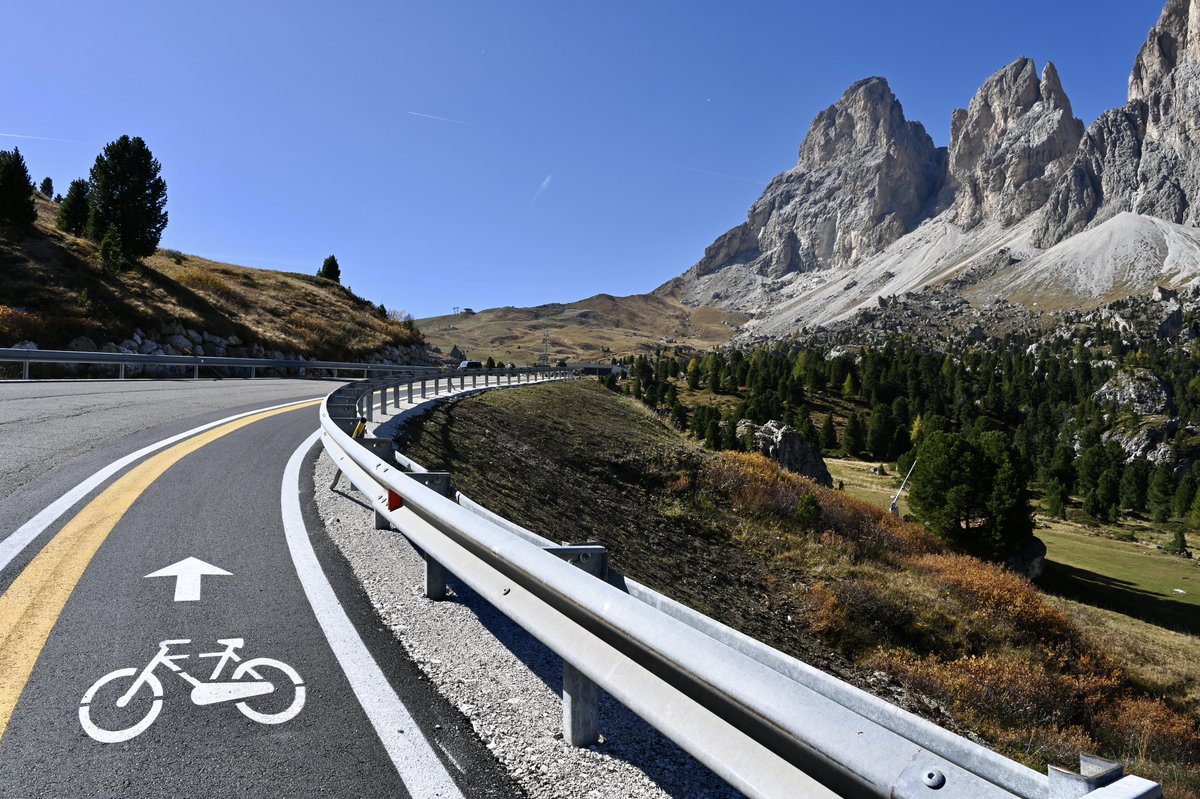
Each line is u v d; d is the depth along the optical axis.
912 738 1.88
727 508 30.77
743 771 1.98
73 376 29.44
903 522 43.00
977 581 27.03
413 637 4.11
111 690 3.29
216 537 5.96
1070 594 45.91
